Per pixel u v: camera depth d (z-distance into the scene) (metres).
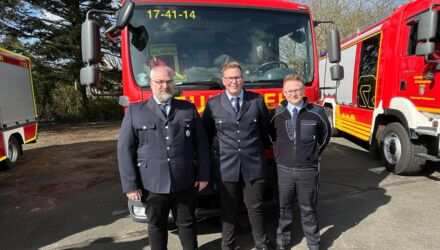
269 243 3.72
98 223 4.54
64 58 18.17
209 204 3.67
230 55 3.92
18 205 5.43
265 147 3.75
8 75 8.19
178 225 3.20
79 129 15.41
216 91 3.70
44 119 19.09
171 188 2.97
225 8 3.98
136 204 3.54
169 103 3.02
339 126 9.32
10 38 17.00
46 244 4.00
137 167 3.05
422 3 5.39
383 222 4.14
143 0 3.77
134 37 3.70
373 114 7.02
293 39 4.19
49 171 7.61
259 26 4.06
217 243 3.82
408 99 5.75
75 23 18.53
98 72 3.54
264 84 3.90
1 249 3.93
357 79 7.97
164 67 2.96
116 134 13.34
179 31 3.82
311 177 3.40
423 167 6.11
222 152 3.25
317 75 4.20
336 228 4.04
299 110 3.39
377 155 7.02
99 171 7.39
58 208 5.20
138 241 3.96
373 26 7.20
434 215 4.30
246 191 3.36
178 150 2.99
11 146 8.21
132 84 3.63
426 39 4.85
